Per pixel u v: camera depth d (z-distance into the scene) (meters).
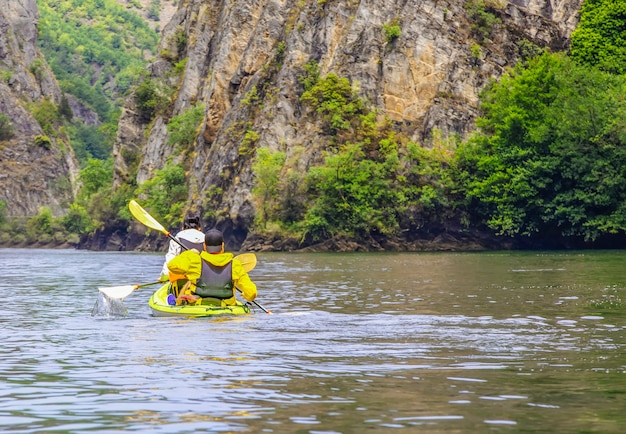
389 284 31.20
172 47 142.38
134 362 12.63
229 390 10.53
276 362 12.55
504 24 98.88
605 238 81.69
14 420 9.12
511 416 9.12
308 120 98.31
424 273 39.03
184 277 19.95
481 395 10.22
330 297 25.17
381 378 11.29
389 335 15.67
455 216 88.06
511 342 14.68
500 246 86.75
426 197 87.75
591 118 77.31
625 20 92.94
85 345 14.59
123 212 125.38
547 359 12.82
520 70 91.44
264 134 101.38
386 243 89.44
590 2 95.19
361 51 98.94
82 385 10.95
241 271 19.91
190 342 14.70
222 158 105.75
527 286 28.89
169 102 136.62
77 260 70.50
